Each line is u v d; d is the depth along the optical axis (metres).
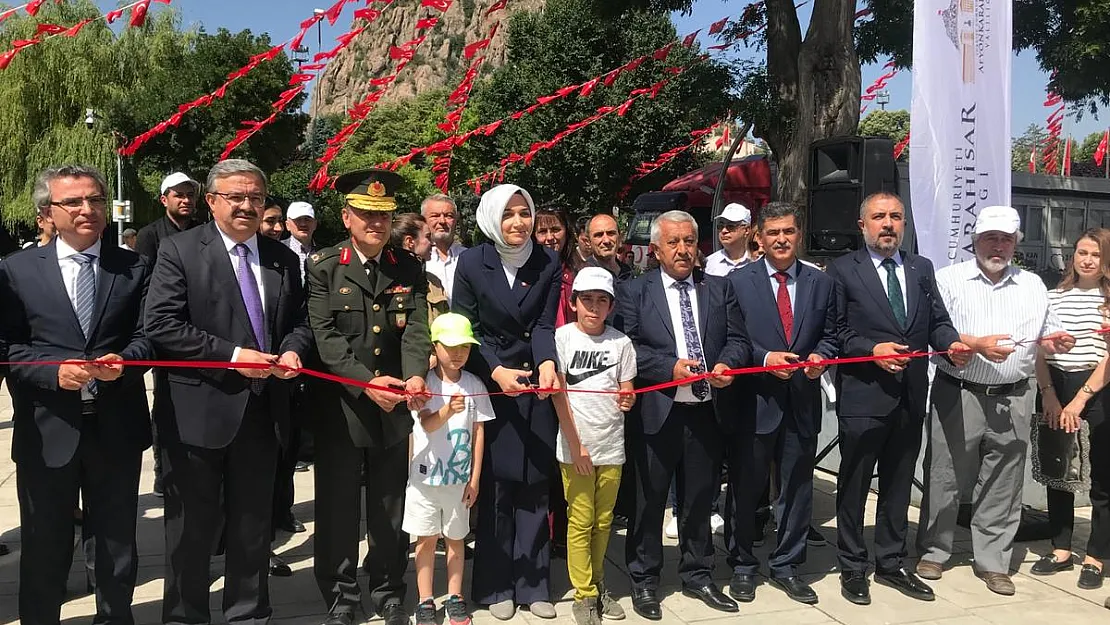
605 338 3.80
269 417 3.48
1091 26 12.70
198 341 3.23
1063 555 4.54
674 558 4.72
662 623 3.79
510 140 24.81
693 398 3.90
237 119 21.69
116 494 3.32
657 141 23.83
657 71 23.14
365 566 4.39
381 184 3.51
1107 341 4.17
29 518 3.23
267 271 3.48
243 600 3.52
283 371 3.25
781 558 4.21
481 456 3.72
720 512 5.45
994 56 6.06
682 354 3.93
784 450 4.16
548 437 3.80
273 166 23.55
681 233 3.93
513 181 24.70
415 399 3.45
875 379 4.10
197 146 21.62
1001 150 6.09
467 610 3.88
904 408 4.14
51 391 3.17
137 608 3.85
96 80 22.73
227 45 22.11
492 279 3.77
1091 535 4.36
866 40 14.52
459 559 3.72
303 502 5.67
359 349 3.54
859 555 4.18
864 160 7.11
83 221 3.18
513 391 3.53
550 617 3.80
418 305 3.68
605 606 3.86
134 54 23.11
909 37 13.97
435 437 3.61
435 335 3.55
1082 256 4.41
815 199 7.63
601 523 3.86
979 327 4.24
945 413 4.32
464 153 26.86
